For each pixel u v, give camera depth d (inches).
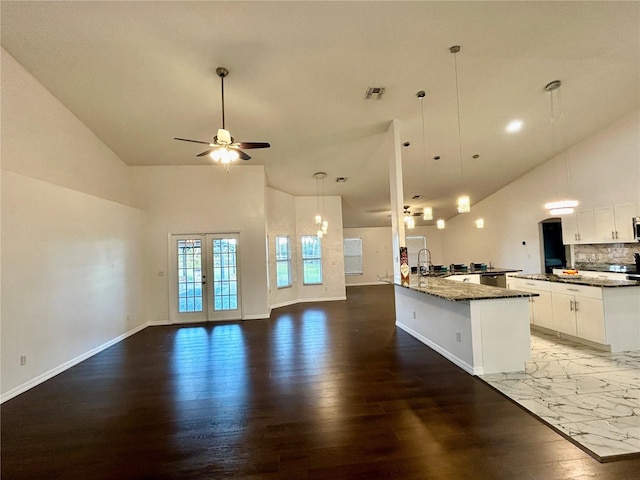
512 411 98.6
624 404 100.3
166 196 253.8
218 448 85.4
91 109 179.9
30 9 115.3
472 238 393.1
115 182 230.7
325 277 347.3
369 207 395.5
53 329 146.9
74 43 132.3
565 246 268.2
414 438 86.4
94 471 77.9
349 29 124.6
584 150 239.3
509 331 130.0
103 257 191.3
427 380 125.4
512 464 74.4
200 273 257.1
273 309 297.9
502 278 264.1
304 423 96.4
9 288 125.3
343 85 162.2
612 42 140.1
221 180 258.8
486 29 127.4
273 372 139.9
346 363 148.1
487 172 294.8
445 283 192.4
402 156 254.4
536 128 220.4
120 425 99.2
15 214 129.7
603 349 150.5
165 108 179.8
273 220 309.6
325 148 236.4
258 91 165.6
